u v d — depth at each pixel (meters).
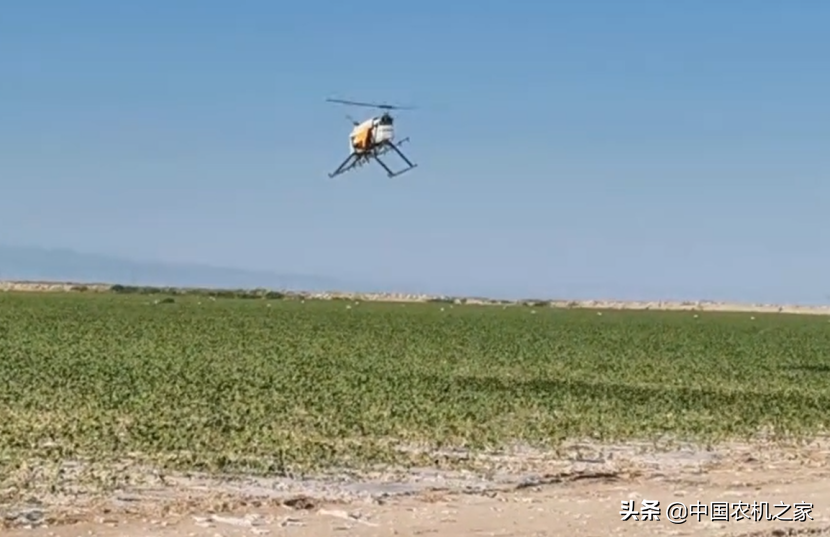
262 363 57.62
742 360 72.25
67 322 90.81
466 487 26.42
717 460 31.97
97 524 21.38
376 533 20.92
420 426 35.66
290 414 37.69
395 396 43.53
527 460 30.67
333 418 36.97
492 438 33.88
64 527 21.08
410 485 26.56
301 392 44.16
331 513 22.67
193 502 23.66
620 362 66.50
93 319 96.56
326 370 54.62
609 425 37.69
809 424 40.41
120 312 111.75
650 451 33.25
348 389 45.66
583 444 33.97
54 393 41.34
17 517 21.89
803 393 52.09
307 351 67.69
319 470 28.06
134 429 33.22
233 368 54.06
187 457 29.11
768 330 116.62
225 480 26.59
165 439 31.69
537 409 41.16
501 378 53.50
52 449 29.62
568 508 23.61
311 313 124.56
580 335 95.75
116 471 27.06
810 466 30.91
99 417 35.50
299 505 23.53
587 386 50.97
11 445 29.98
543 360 66.19
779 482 27.83
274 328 92.25
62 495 24.22
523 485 26.88
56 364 52.81
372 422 36.28
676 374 59.53
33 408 37.25
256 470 27.84
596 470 29.39
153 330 83.75
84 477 26.20
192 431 33.25
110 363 54.38
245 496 24.67
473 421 37.25
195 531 20.88
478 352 71.31
